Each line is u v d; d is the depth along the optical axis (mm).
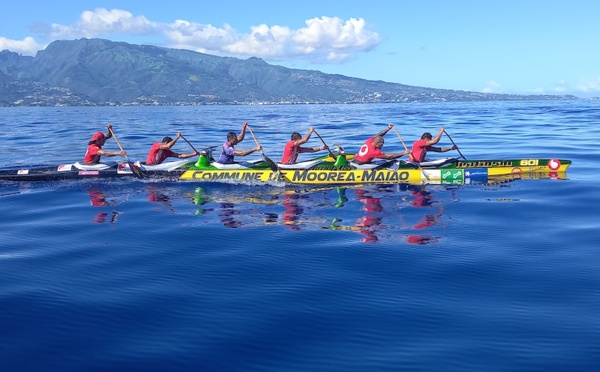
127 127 44938
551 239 8688
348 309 5906
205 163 15297
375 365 4699
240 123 51781
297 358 4855
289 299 6215
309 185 14477
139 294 6426
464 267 7277
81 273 7234
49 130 40375
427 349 4965
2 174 15219
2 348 5102
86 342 5215
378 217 10500
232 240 8844
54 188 14227
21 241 8992
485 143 25734
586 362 4668
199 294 6410
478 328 5375
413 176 14672
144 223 10180
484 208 11250
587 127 35938
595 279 6711
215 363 4789
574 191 12992
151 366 4746
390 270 7195
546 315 5648
